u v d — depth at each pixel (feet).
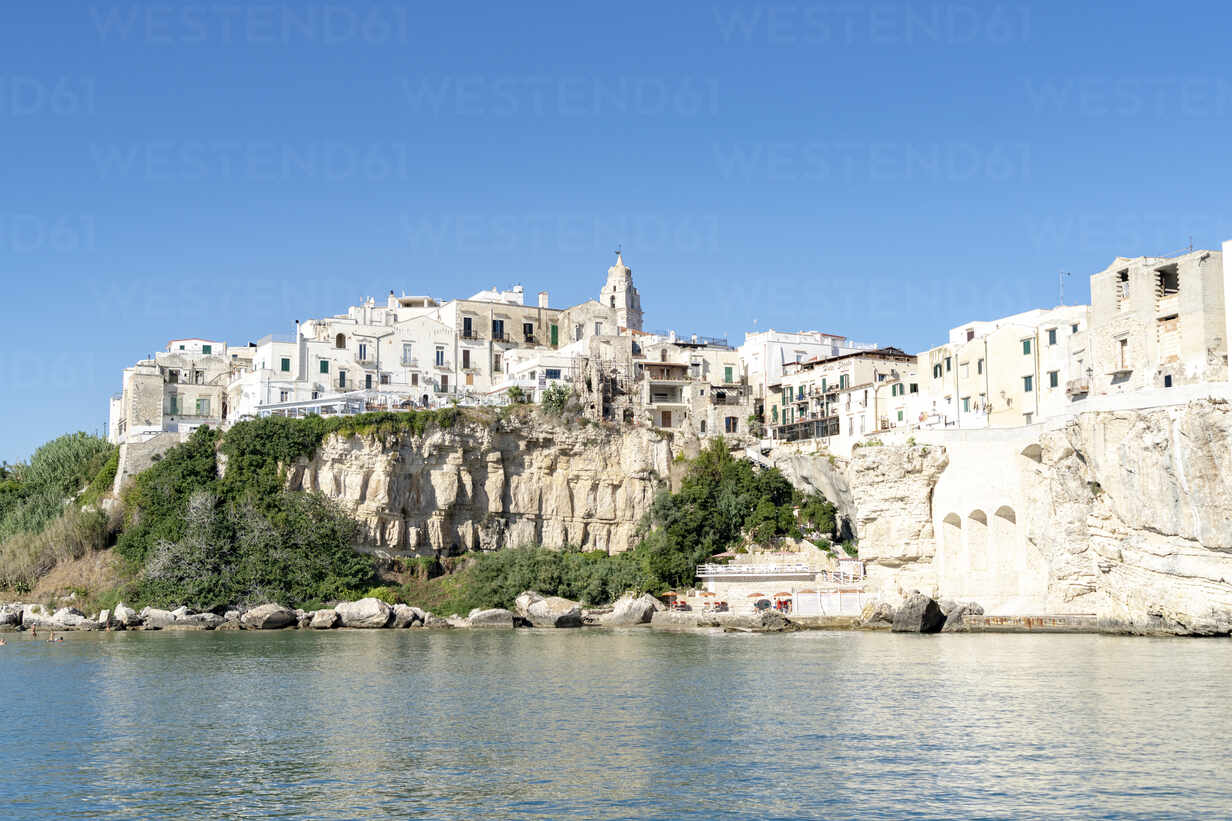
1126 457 301.43
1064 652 254.27
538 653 269.44
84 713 180.65
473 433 424.46
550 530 433.89
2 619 378.73
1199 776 126.52
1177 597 286.25
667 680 212.43
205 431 420.77
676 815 114.21
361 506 407.44
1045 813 113.19
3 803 122.11
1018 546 347.97
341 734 158.71
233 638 331.77
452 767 136.05
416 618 373.40
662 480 441.68
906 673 217.77
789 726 160.15
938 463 355.77
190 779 132.05
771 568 372.79
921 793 121.08
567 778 129.59
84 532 417.90
